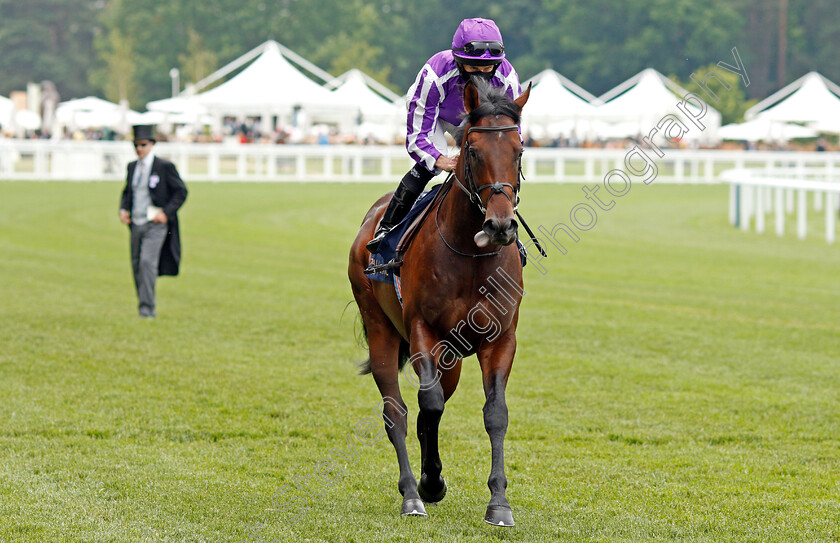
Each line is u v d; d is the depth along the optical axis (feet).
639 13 251.80
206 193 101.55
